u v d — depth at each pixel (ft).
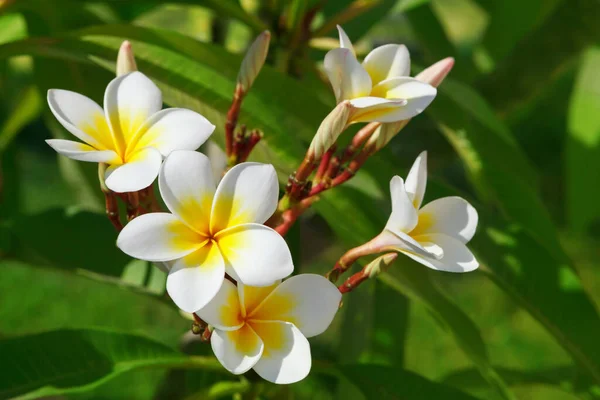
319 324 2.89
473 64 5.43
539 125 16.72
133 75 2.98
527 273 3.60
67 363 3.25
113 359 3.30
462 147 3.90
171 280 2.79
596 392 3.84
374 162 3.63
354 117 3.01
